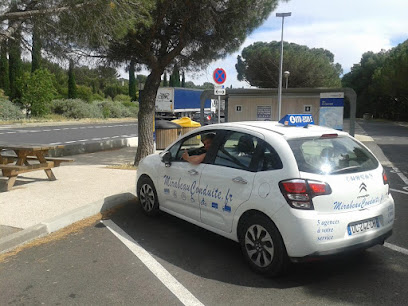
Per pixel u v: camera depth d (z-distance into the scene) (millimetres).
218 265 4148
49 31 5934
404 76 40094
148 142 10078
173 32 10070
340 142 4199
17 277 3832
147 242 4855
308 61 51000
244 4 9227
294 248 3529
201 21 9078
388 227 4000
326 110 12203
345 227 3602
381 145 17188
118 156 12883
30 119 33938
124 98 61156
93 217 5867
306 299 3391
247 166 4105
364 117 56719
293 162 3703
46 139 20156
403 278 3805
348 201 3672
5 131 24062
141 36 9445
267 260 3785
